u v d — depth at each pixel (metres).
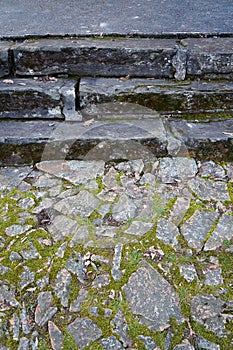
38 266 1.87
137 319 1.69
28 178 2.31
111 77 2.79
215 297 1.74
